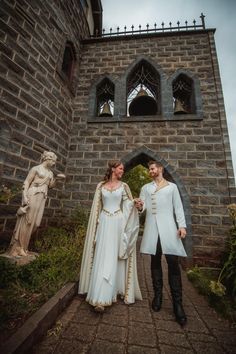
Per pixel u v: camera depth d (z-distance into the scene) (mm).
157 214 2426
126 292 2541
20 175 3973
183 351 1700
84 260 2639
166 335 1917
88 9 8320
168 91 5992
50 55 5176
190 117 5594
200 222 4805
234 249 3328
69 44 6332
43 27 4973
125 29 7070
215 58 6102
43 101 4809
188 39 6477
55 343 1699
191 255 4578
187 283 3570
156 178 2676
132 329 1985
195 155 5316
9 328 1656
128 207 2633
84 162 5781
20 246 3021
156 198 2490
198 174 5156
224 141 5281
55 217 5199
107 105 6449
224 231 4672
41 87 4762
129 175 14609
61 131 5547
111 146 5801
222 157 5188
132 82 6875
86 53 6988
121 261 2674
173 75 6121
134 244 2664
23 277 2443
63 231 4539
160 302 2420
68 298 2400
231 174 5004
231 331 2039
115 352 1630
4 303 1886
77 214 5188
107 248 2391
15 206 3787
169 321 2172
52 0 5414
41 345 1658
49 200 5016
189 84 6234
